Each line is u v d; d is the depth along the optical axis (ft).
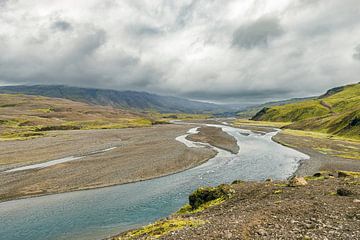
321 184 99.50
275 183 110.22
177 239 50.88
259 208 71.36
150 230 64.18
